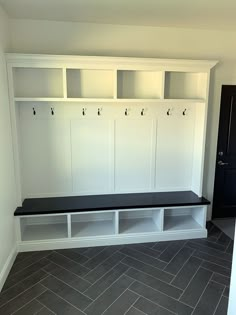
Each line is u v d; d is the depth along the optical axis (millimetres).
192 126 3656
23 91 3195
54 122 3336
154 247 3266
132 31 3295
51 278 2643
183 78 3508
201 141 3482
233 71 3635
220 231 3684
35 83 3197
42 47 3160
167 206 3309
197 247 3268
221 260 2986
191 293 2441
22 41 3109
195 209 3715
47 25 3123
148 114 3527
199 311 2221
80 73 3264
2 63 2713
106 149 3518
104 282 2588
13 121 2971
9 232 2832
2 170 2631
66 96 3027
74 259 2988
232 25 3260
